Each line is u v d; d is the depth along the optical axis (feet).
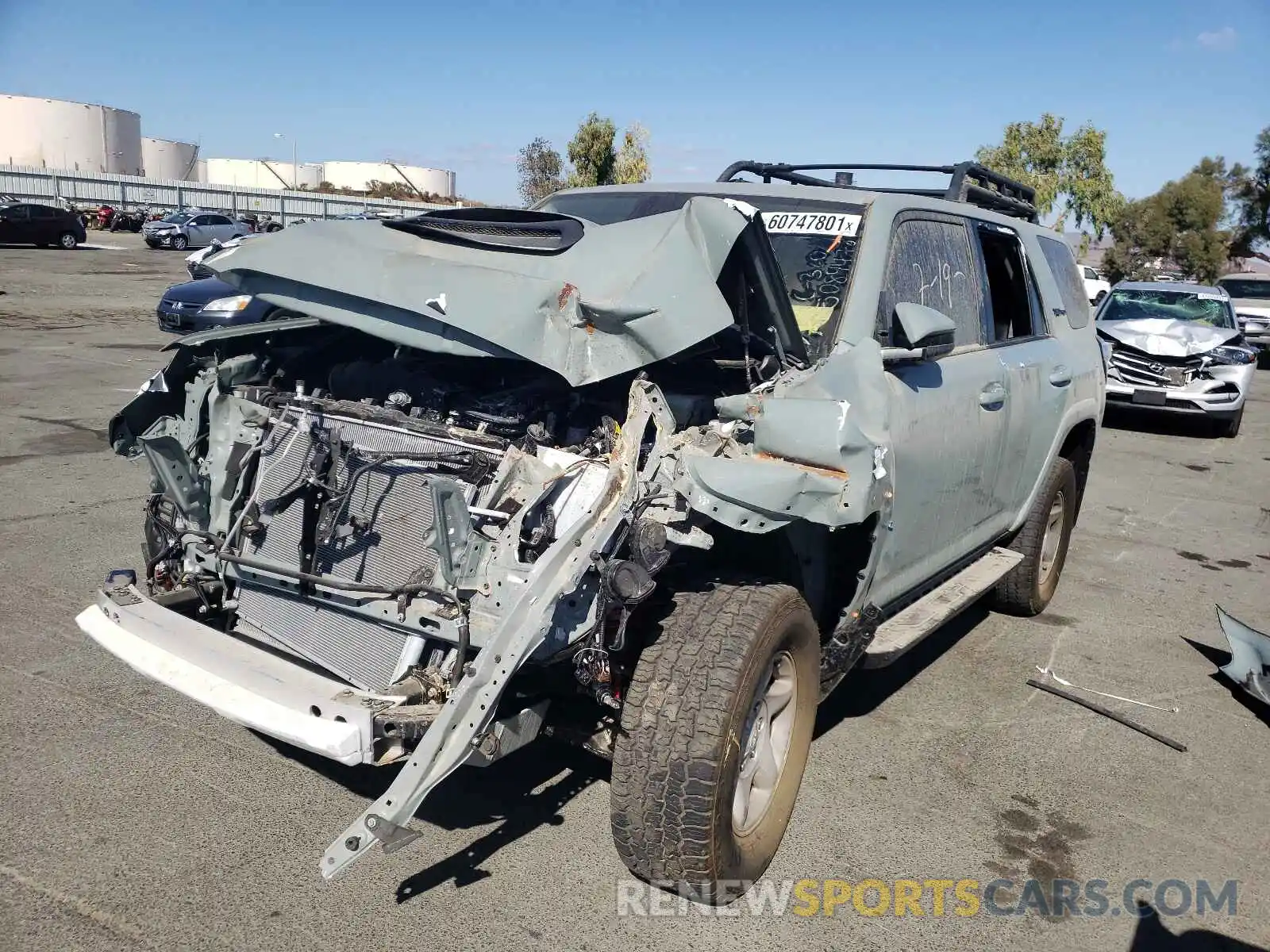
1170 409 41.91
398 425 10.79
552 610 8.81
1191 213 150.10
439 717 8.55
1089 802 12.94
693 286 10.32
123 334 51.06
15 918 9.45
